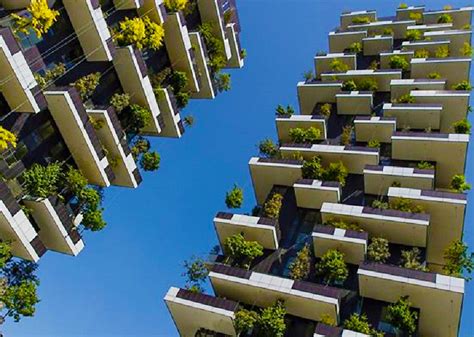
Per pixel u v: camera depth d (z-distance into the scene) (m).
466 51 46.97
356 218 31.38
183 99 41.03
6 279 26.41
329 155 37.62
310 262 31.75
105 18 32.78
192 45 42.00
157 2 35.09
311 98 46.56
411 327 25.53
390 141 38.66
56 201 28.27
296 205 36.66
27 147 28.52
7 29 24.27
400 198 31.77
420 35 52.25
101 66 33.22
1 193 24.72
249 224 33.53
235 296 30.81
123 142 33.22
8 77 25.05
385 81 45.06
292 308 28.97
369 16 60.88
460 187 34.09
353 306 28.83
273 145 42.06
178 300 29.97
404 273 27.19
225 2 49.03
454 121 39.81
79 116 29.16
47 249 30.95
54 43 29.47
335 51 56.19
